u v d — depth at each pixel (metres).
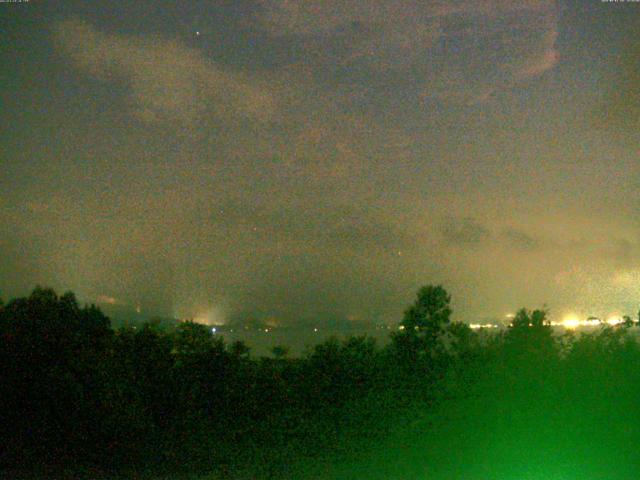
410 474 9.21
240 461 10.16
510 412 10.51
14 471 9.54
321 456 10.29
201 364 11.54
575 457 9.49
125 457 10.02
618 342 11.84
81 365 10.16
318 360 12.02
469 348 12.17
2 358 10.02
